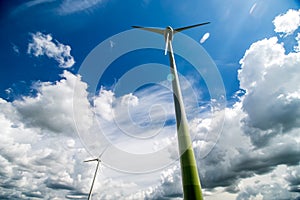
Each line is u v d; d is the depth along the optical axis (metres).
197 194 10.24
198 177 10.82
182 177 11.04
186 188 10.52
